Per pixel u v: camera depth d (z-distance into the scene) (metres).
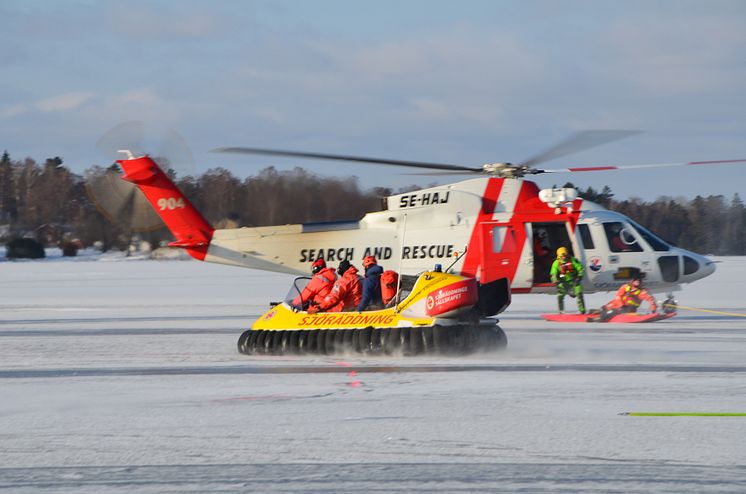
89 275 124.31
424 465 18.33
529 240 47.78
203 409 24.11
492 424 21.83
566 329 44.81
